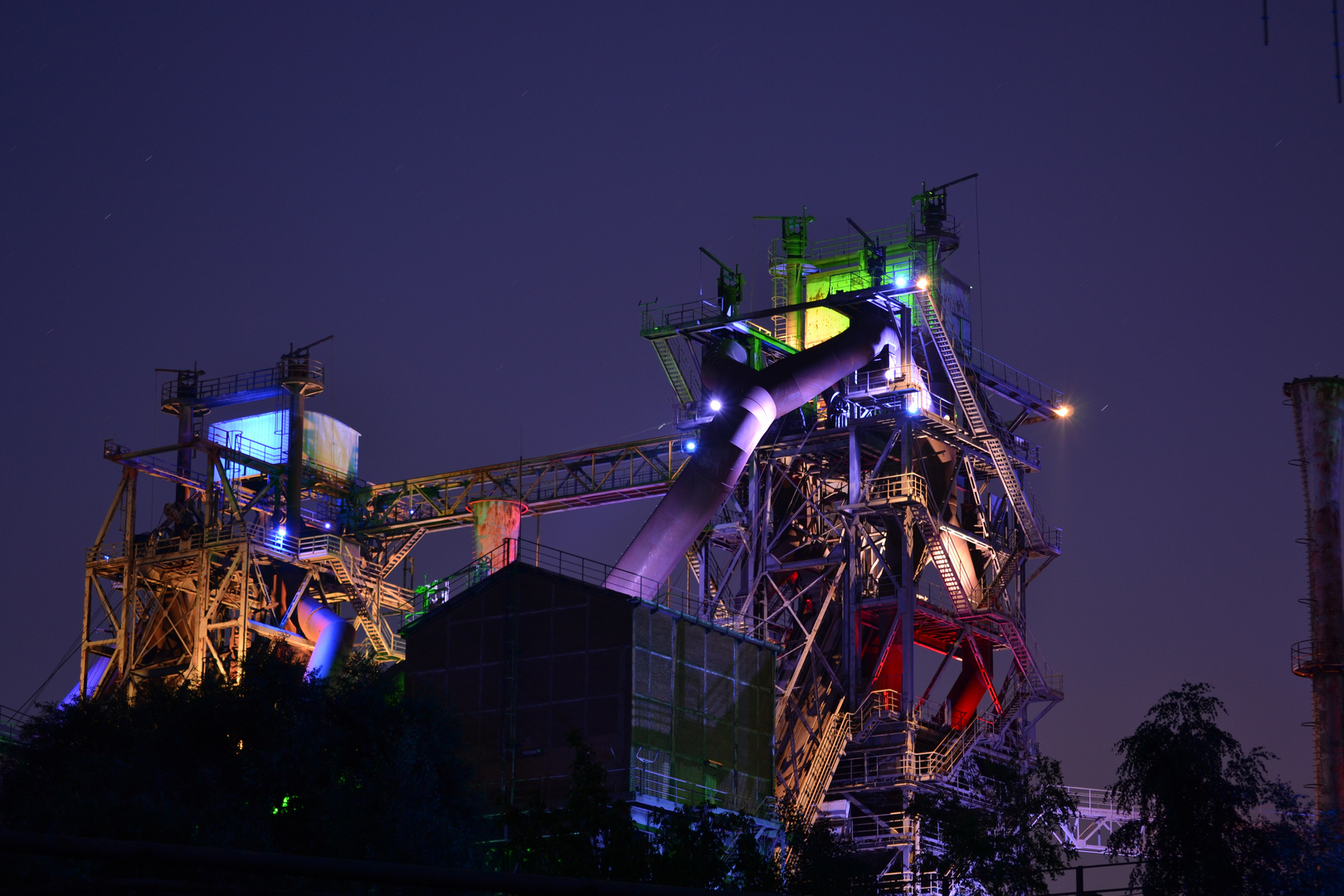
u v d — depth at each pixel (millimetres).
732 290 89375
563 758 70375
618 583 80438
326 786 58344
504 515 97938
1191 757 55000
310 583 96000
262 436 100750
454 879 14969
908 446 85625
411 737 59188
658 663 71812
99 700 67312
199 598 90688
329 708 61719
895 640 86188
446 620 74250
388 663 92500
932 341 90438
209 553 91375
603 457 98312
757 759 75438
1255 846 53688
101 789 57000
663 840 57188
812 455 89812
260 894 17734
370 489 102500
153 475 96562
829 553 87562
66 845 14516
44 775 62875
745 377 82812
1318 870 52625
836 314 94625
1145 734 56438
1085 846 79750
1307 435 76000
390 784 56781
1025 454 93938
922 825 77438
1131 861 54156
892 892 61812
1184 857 53844
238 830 54031
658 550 81750
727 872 57125
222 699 61188
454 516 100562
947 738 85062
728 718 74500
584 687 71000
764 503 88625
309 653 93812
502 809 58438
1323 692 72938
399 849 54156
